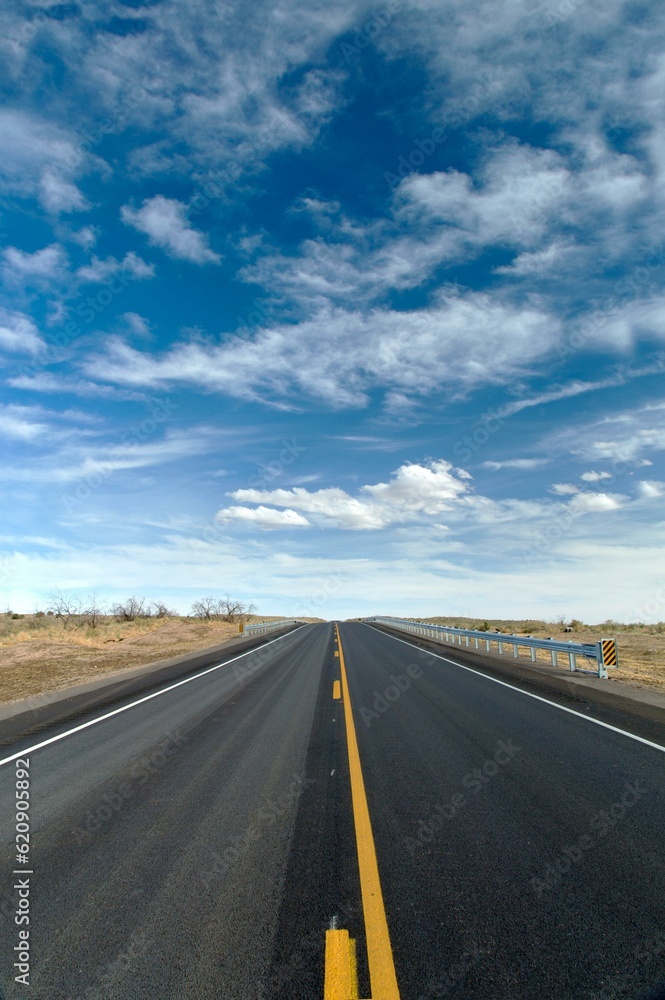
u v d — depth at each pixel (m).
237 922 3.71
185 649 28.08
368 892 4.06
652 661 18.94
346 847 4.85
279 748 8.27
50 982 3.16
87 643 28.69
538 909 3.79
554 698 11.88
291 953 3.36
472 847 4.78
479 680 14.85
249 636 37.41
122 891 4.16
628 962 3.21
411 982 3.08
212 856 4.72
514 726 9.26
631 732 8.66
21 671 19.56
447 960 3.26
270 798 6.15
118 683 16.06
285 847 4.88
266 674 17.14
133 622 43.22
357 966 3.22
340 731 9.26
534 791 6.12
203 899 4.02
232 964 3.27
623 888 4.04
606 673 14.69
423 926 3.62
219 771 7.19
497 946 3.39
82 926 3.70
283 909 3.86
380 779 6.71
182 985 3.10
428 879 4.24
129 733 9.50
